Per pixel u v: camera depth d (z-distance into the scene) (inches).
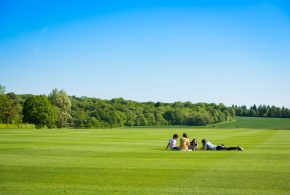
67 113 6619.1
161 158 1081.4
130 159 1049.5
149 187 654.5
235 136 2746.1
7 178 735.7
